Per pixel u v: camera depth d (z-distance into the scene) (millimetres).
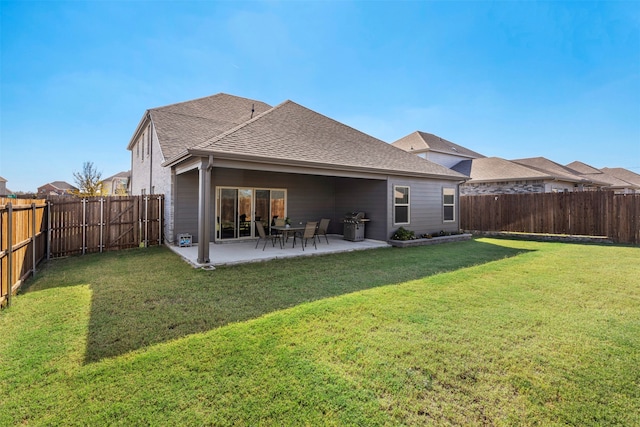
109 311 4277
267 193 12023
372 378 2689
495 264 7434
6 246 4578
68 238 8727
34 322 3902
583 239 11914
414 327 3727
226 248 9484
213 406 2342
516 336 3504
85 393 2492
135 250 9516
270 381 2637
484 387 2576
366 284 5645
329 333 3549
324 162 8562
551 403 2389
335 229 13422
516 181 16938
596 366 2898
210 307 4434
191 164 7852
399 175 11008
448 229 13195
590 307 4461
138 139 16234
